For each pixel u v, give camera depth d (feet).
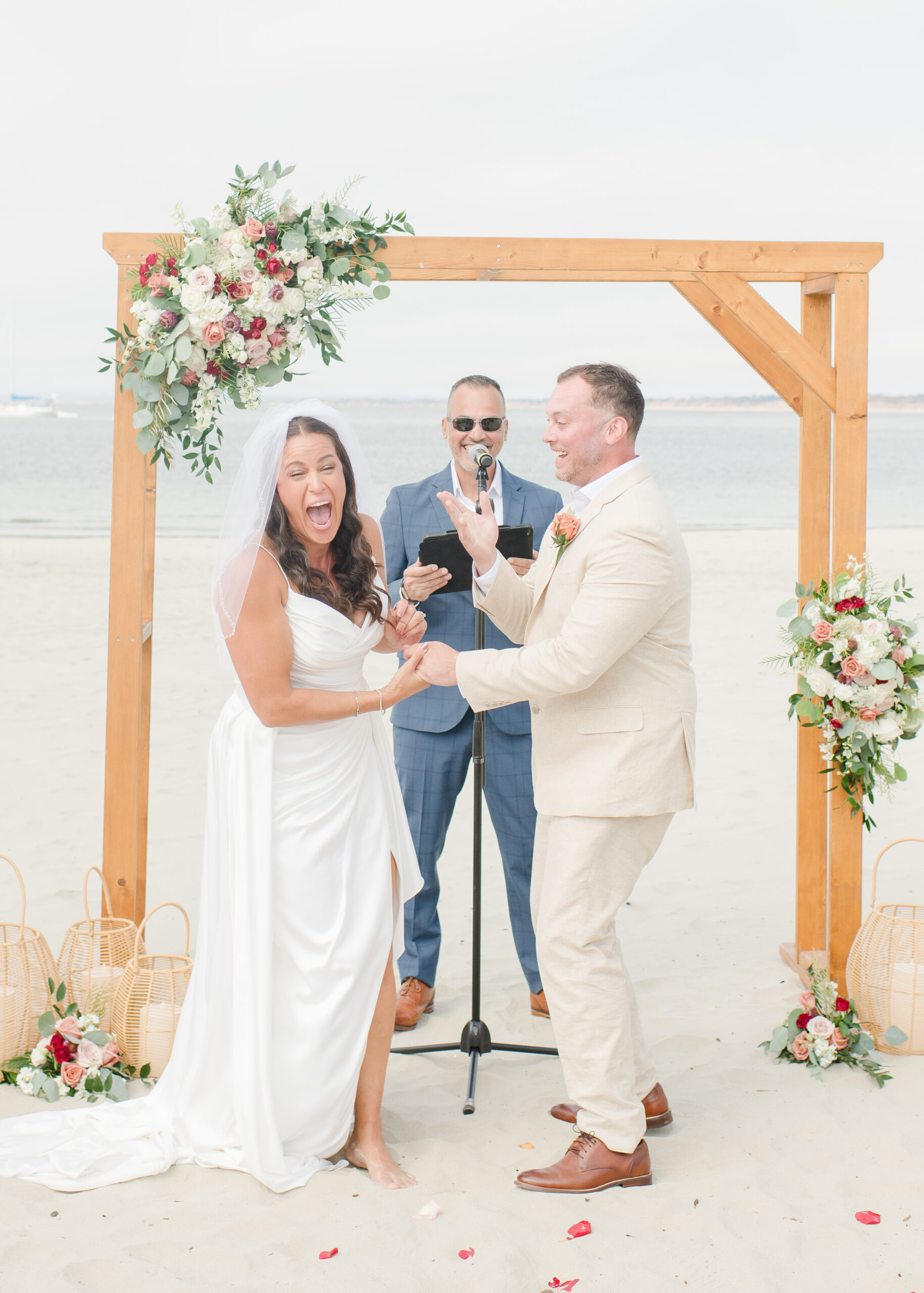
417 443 99.86
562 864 8.57
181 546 52.06
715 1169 8.59
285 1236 7.61
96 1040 10.02
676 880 15.58
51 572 44.37
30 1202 8.05
